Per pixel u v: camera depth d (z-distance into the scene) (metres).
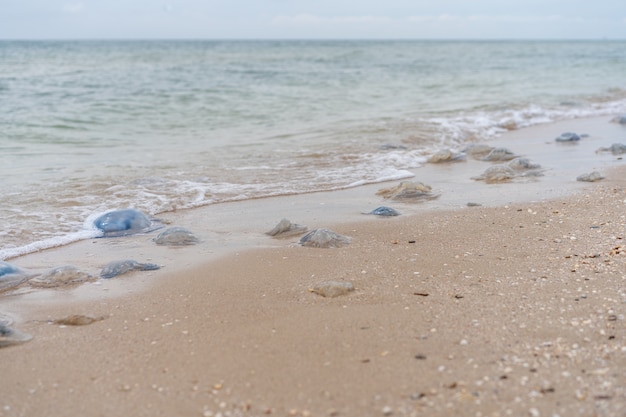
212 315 4.34
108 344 3.92
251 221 6.82
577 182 8.30
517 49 73.19
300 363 3.57
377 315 4.22
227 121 13.93
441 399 3.13
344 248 5.80
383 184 8.53
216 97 18.12
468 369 3.42
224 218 6.95
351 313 4.27
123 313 4.43
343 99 17.84
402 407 3.08
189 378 3.45
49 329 4.20
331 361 3.58
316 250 5.77
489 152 10.54
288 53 56.59
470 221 6.59
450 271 5.09
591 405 3.02
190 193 7.92
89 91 19.17
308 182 8.56
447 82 23.56
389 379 3.35
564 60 42.00
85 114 14.56
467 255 5.49
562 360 3.47
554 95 19.08
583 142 11.59
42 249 5.97
